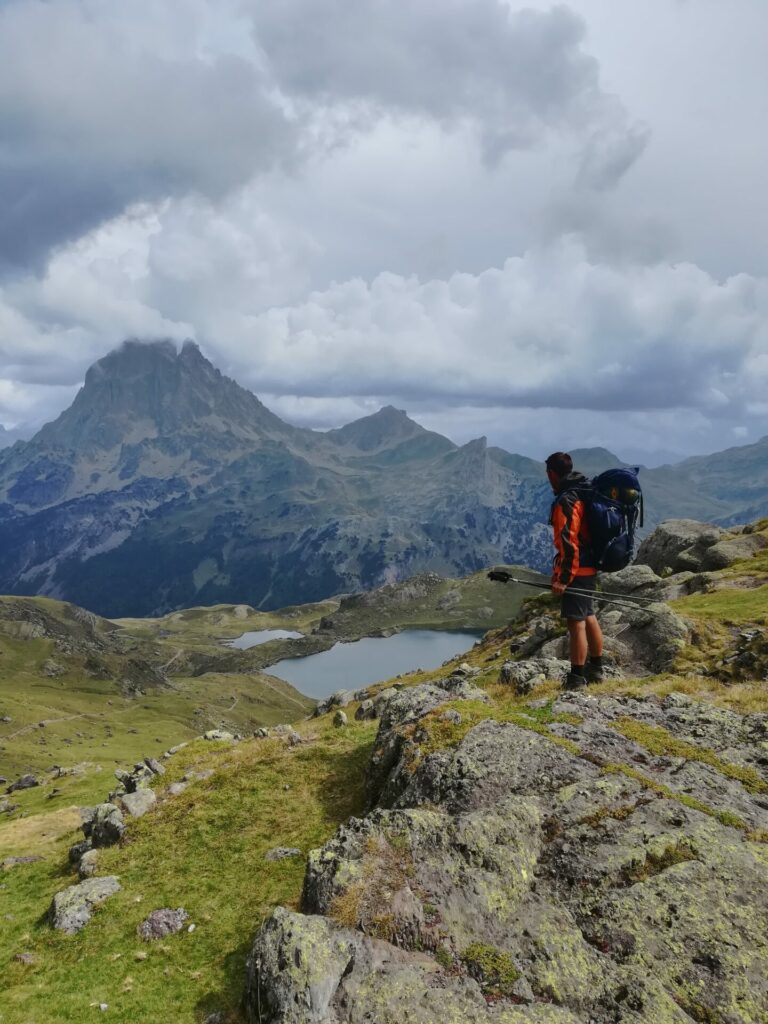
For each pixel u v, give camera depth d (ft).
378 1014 27.40
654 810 37.22
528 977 28.45
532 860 35.60
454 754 47.60
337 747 84.64
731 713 51.78
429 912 33.09
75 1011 41.04
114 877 60.18
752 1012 24.93
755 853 32.76
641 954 28.27
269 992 29.99
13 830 99.91
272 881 53.83
